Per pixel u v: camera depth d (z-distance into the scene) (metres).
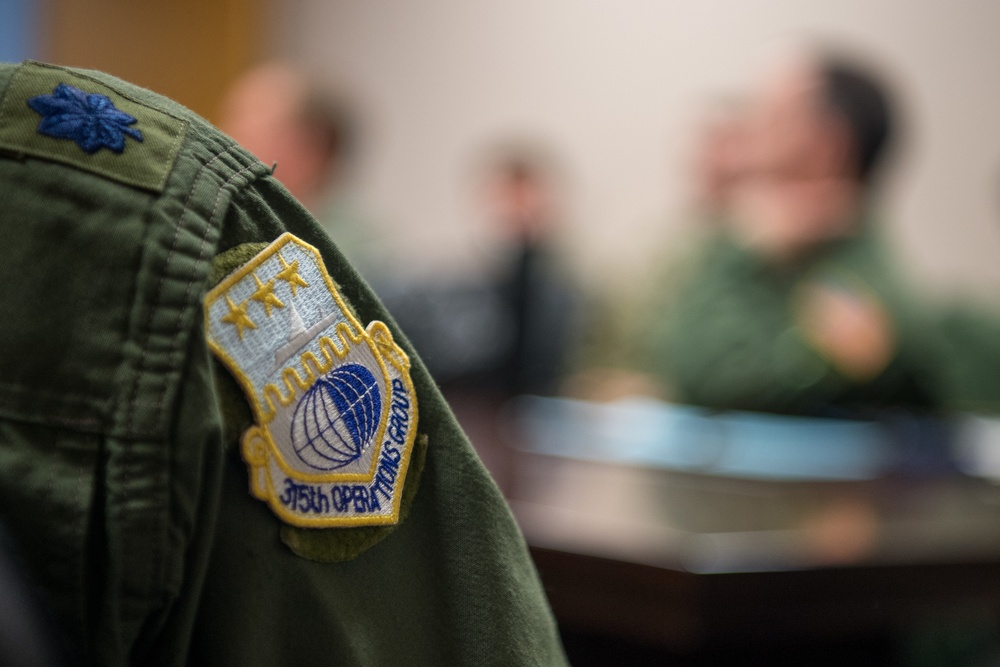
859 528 1.19
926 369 1.85
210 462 0.38
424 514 0.45
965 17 3.73
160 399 0.37
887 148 1.89
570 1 4.57
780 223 1.87
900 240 3.80
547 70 4.64
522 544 0.49
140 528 0.37
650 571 1.03
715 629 1.01
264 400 0.41
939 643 1.85
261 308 0.41
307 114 2.48
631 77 4.44
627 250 4.35
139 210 0.39
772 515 1.22
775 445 1.65
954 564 1.16
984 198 3.72
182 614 0.39
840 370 1.77
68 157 0.38
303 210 0.44
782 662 1.32
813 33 4.02
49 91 0.39
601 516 1.17
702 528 1.12
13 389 0.37
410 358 0.46
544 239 3.15
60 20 4.44
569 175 4.57
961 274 3.75
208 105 4.95
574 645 1.31
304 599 0.41
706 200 2.54
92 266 0.38
